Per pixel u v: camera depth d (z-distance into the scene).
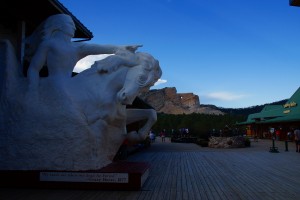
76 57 8.16
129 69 8.30
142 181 7.66
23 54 9.00
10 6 8.94
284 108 43.47
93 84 7.78
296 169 11.45
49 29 8.12
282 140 40.06
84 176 7.20
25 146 7.29
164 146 27.14
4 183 7.27
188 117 58.12
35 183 7.21
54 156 7.21
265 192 7.32
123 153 14.97
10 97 7.55
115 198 6.46
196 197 6.74
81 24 11.09
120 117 8.22
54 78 7.66
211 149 23.03
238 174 10.12
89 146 7.33
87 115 7.48
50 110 7.38
